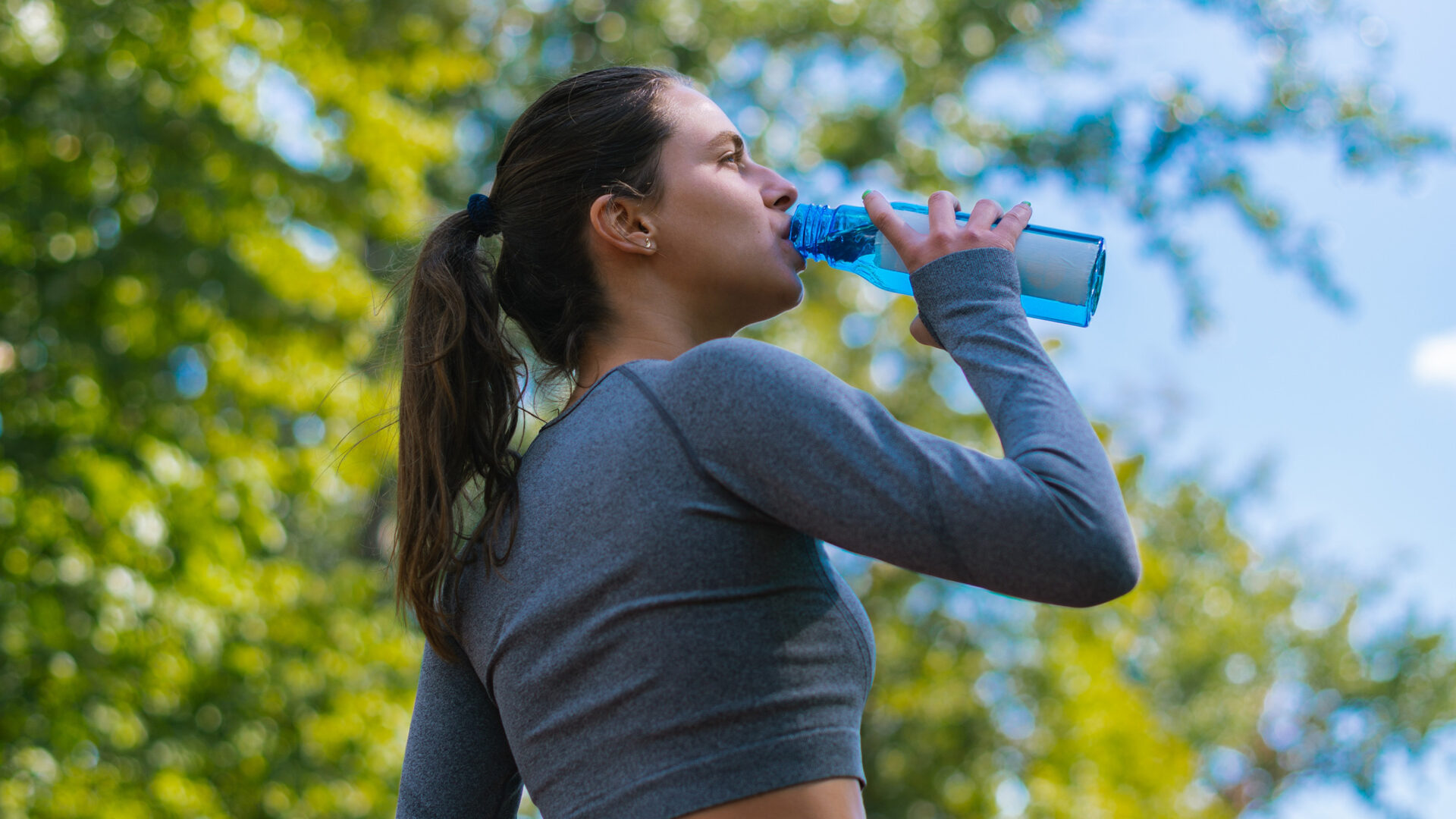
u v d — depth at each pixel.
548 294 1.39
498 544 1.23
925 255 1.25
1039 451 1.09
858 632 1.17
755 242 1.36
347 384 6.34
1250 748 23.06
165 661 5.51
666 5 11.38
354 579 6.88
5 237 5.99
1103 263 1.47
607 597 1.13
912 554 1.06
